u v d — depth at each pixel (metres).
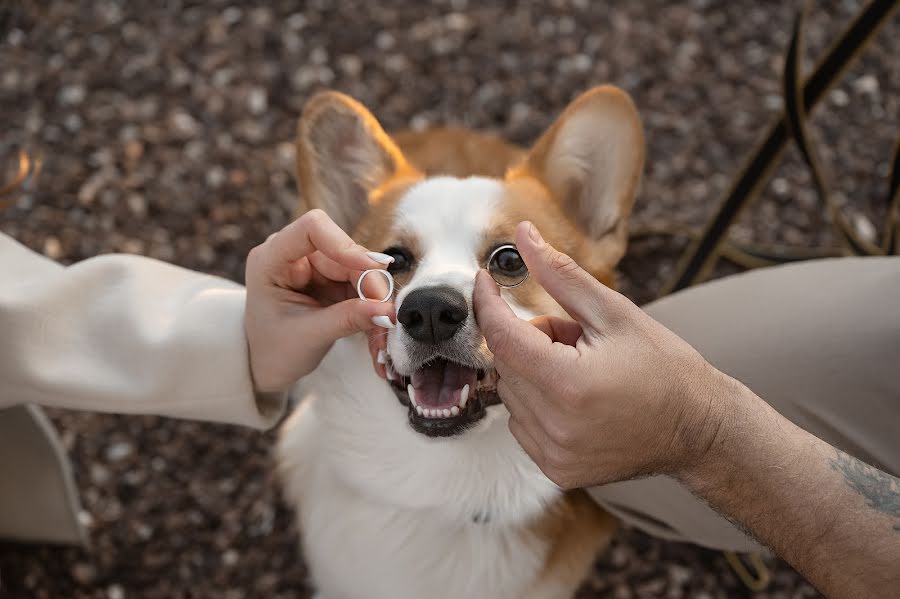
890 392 0.64
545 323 0.60
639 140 0.67
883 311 0.65
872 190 1.12
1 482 0.83
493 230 0.66
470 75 1.19
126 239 1.05
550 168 0.71
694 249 0.95
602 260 0.70
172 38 1.19
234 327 0.63
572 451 0.55
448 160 0.90
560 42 1.22
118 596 0.89
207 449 0.95
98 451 0.94
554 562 0.74
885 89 1.19
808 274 0.69
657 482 0.69
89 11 1.20
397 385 0.65
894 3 0.82
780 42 1.22
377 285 0.61
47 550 0.90
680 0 1.25
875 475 0.55
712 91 1.18
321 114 0.68
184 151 1.11
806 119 0.88
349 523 0.73
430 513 0.71
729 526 0.69
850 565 0.54
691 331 0.70
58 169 1.08
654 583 0.90
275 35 1.20
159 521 0.92
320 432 0.73
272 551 0.91
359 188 0.72
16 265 0.66
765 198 1.11
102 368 0.64
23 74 1.15
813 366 0.65
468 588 0.73
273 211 1.08
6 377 0.64
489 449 0.68
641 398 0.54
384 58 1.19
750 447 0.55
